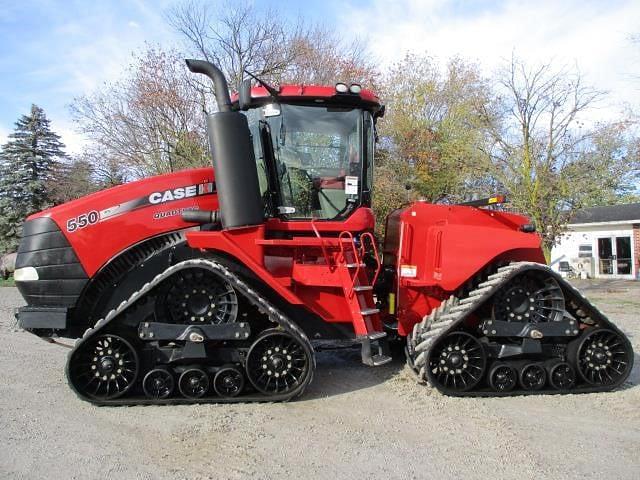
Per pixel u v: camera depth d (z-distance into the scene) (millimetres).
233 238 4953
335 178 5594
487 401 4969
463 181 16969
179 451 3814
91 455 3746
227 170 4805
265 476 3428
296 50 19562
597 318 5277
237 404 4855
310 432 4176
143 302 4836
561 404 4898
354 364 6383
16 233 29391
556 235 14227
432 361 5082
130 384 4770
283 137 5527
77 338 5266
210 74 4914
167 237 5277
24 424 4336
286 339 4941
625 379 5266
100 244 5113
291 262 5281
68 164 27625
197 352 4773
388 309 5934
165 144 18578
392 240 6098
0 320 10156
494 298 5180
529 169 13945
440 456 3734
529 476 3428
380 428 4266
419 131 20422
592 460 3674
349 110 5613
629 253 24016
